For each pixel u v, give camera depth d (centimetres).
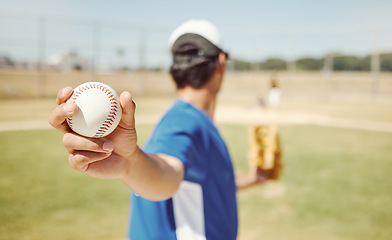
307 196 443
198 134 106
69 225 349
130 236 117
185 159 93
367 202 419
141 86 2417
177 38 126
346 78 2395
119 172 71
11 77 1958
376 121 1284
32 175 545
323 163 626
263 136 180
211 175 108
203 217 103
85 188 481
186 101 123
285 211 391
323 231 337
